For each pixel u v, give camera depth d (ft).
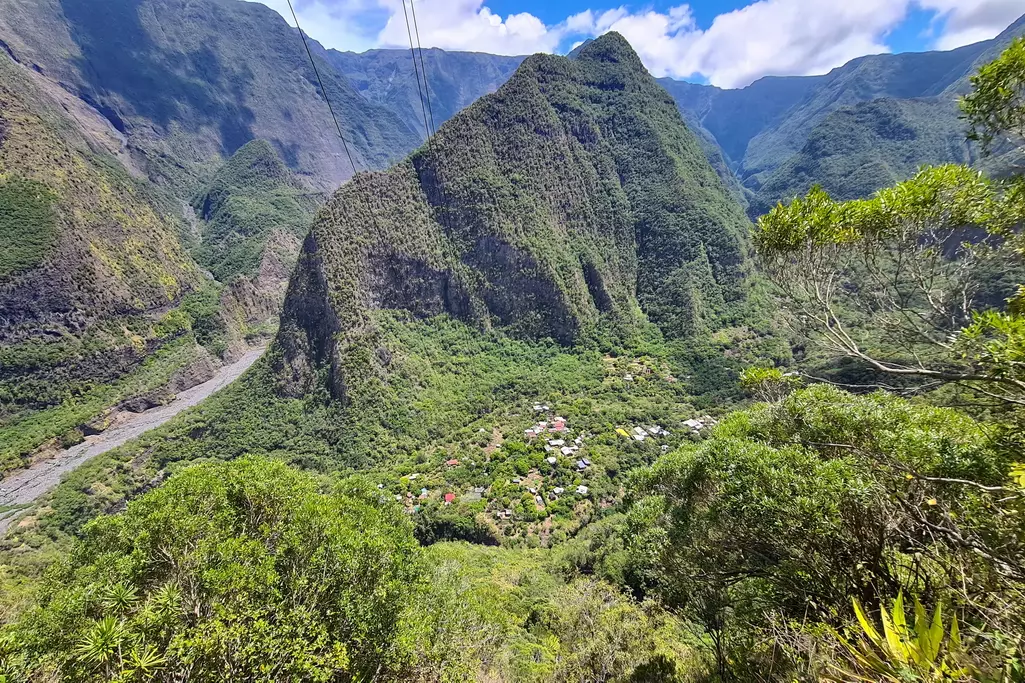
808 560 27.84
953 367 24.73
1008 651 11.10
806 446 32.73
